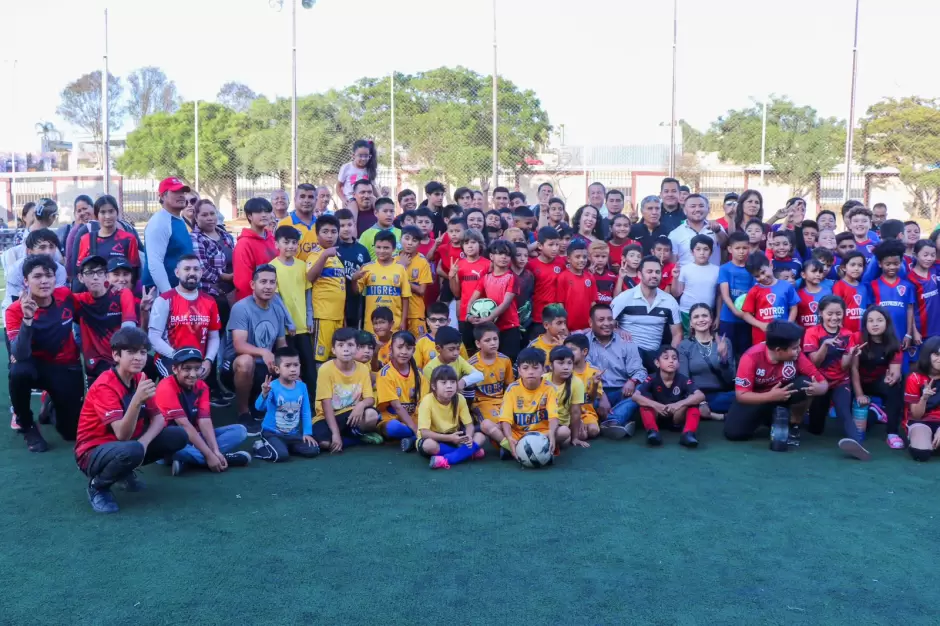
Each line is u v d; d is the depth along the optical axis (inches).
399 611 129.6
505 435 218.2
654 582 140.9
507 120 732.0
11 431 245.1
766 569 146.8
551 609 130.6
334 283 269.4
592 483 196.5
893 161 764.6
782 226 332.2
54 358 227.0
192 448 205.5
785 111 811.4
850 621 127.9
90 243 270.7
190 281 234.7
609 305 276.5
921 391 223.9
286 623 125.6
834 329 242.2
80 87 1376.7
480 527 166.2
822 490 191.8
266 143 808.9
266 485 194.5
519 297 278.2
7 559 150.0
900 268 277.1
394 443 235.6
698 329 262.7
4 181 1116.5
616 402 258.7
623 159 801.6
